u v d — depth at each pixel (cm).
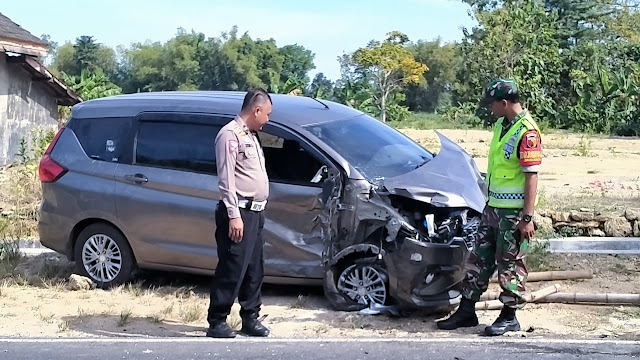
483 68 4216
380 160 720
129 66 8881
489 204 628
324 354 581
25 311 714
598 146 2541
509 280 620
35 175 1241
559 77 4216
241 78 8369
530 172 600
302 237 703
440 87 8138
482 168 1827
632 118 3425
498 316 672
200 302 740
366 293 692
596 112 3566
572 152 2280
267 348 597
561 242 907
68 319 688
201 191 736
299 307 711
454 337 623
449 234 665
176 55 8344
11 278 828
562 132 3506
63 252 816
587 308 696
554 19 4650
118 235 780
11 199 1180
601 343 599
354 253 692
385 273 683
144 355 584
